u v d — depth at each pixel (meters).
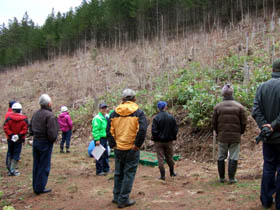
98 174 6.16
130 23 30.69
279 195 3.27
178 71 13.33
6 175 6.37
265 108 3.47
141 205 4.02
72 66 25.23
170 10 28.95
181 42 20.33
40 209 4.11
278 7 20.88
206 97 8.05
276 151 3.45
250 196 4.00
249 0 23.97
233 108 4.76
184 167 6.51
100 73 19.42
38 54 41.16
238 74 10.25
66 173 6.47
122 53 23.95
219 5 25.05
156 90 11.66
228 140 4.75
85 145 10.46
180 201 4.07
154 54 19.34
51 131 4.79
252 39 14.82
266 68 9.80
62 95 17.67
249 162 6.01
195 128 7.86
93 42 30.83
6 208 3.81
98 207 4.09
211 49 15.09
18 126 6.31
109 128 4.19
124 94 4.23
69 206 4.19
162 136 5.42
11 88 24.05
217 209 3.63
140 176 5.84
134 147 3.97
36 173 4.85
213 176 5.54
